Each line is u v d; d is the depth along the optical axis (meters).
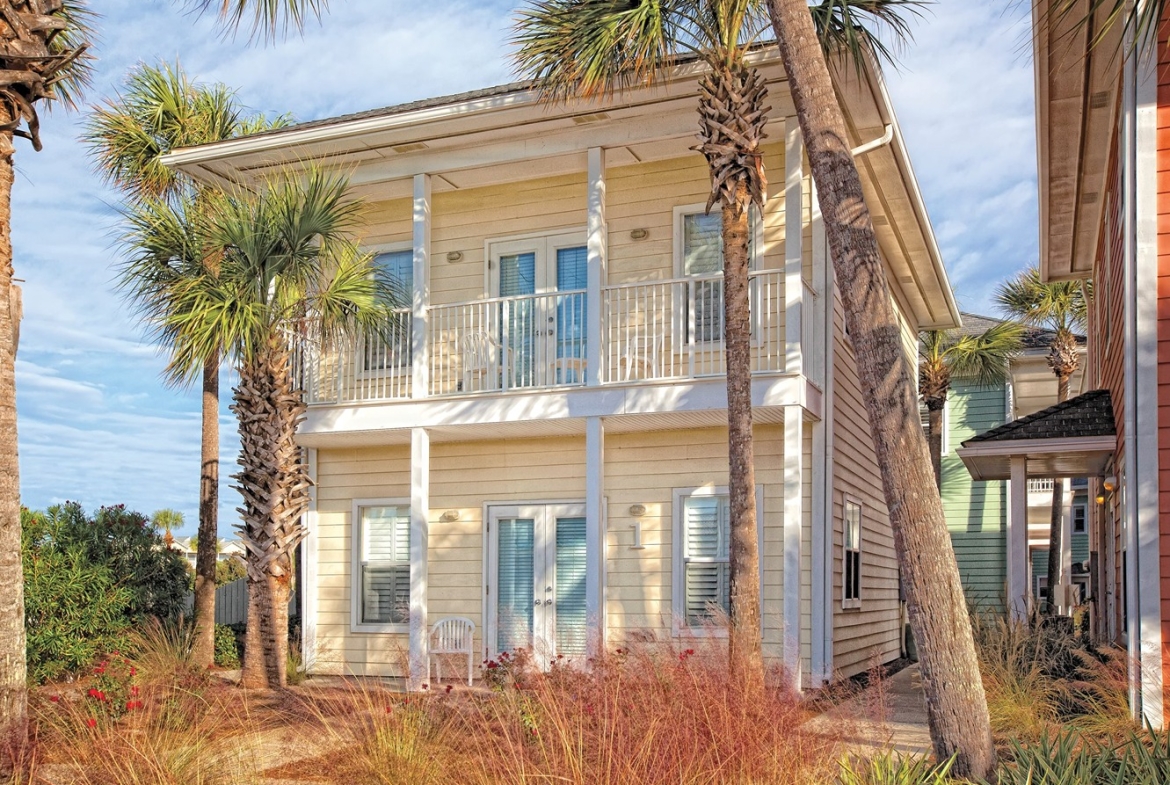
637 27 10.00
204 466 15.59
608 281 13.68
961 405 24.53
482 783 6.29
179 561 15.16
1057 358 23.11
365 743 7.37
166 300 12.10
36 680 11.13
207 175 14.52
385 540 14.83
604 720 6.07
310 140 13.39
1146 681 8.34
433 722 7.64
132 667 10.02
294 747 7.94
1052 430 12.42
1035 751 5.96
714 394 11.91
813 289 12.91
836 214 6.96
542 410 12.62
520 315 14.25
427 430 13.41
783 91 11.95
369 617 14.76
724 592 12.90
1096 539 16.59
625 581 13.33
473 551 14.23
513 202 14.45
